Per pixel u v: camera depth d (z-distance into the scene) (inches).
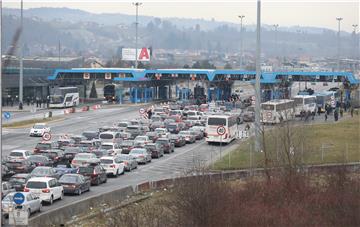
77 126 7209.6
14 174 3786.9
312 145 5113.2
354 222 2709.2
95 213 2878.9
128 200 3262.8
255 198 2970.0
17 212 2242.9
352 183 3270.2
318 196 3038.9
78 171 3784.5
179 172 4111.7
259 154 4726.9
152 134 5964.6
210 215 2573.8
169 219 2625.5
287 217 2714.1
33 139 5989.2
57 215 2753.4
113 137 5580.7
